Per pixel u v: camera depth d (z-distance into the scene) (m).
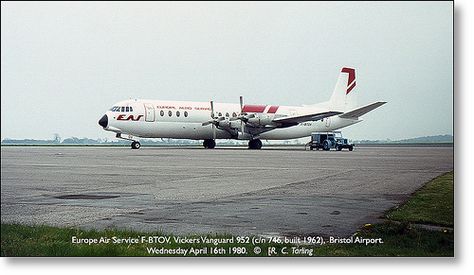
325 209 13.54
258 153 46.66
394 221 11.88
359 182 19.95
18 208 13.68
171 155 41.31
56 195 16.17
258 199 15.31
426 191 17.00
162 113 54.72
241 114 57.69
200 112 56.81
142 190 17.45
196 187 18.34
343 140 62.22
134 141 56.81
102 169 26.28
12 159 35.47
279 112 60.94
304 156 41.22
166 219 12.15
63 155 41.44
